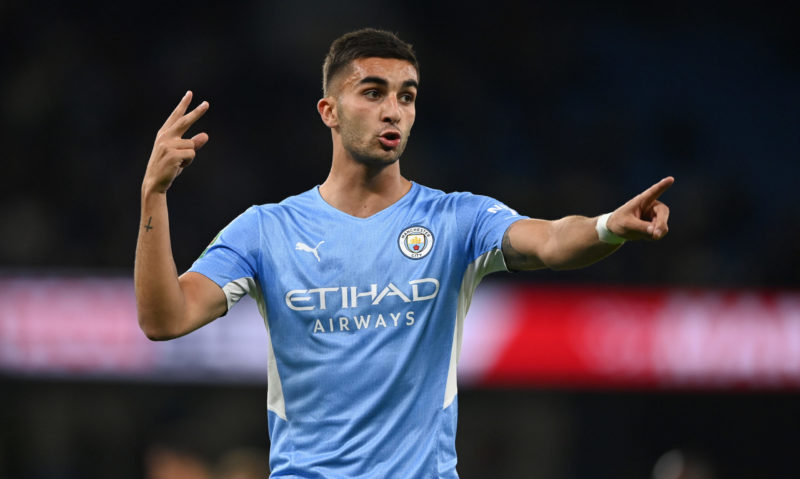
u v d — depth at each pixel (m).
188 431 44.19
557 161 55.47
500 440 45.12
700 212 51.12
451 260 14.09
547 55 59.56
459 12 58.78
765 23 63.50
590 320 38.78
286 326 14.00
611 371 38.59
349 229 14.20
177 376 38.97
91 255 48.81
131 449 45.12
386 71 14.14
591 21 61.88
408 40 58.03
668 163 56.72
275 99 54.69
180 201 49.84
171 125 13.46
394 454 13.52
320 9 57.47
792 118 60.44
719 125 59.56
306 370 13.86
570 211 52.69
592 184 53.69
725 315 38.84
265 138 53.75
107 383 45.41
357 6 57.84
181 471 27.38
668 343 38.72
